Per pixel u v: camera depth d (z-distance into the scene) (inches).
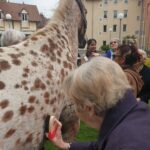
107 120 62.6
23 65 99.7
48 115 109.1
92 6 2369.6
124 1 2367.1
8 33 137.8
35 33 118.6
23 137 99.8
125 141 56.6
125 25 2396.7
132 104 62.6
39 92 102.4
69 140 134.0
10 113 92.4
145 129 58.4
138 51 174.9
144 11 2198.6
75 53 137.9
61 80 115.3
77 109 67.0
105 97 61.6
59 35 126.0
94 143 89.7
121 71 64.4
